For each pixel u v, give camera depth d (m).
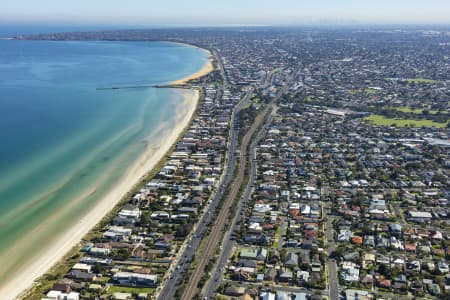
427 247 173.00
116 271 155.50
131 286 148.62
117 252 168.00
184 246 172.25
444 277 154.38
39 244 174.50
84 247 170.75
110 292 145.25
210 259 163.12
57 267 159.25
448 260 166.25
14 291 146.12
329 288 148.50
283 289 147.62
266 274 154.00
